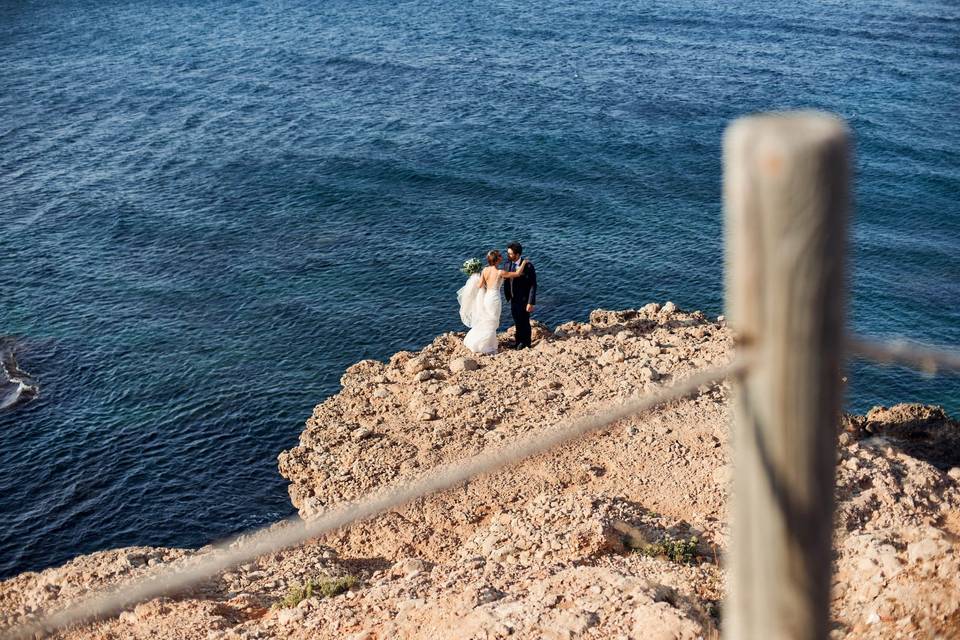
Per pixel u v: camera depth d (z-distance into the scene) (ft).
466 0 241.76
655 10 232.12
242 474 56.44
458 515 42.78
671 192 120.06
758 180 4.75
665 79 169.78
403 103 154.40
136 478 56.75
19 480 57.16
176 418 64.28
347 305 85.40
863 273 99.60
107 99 155.43
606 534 35.50
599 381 53.83
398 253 98.37
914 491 37.47
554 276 94.94
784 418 5.38
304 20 216.54
